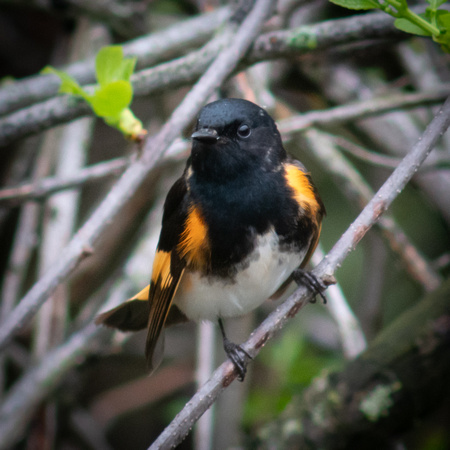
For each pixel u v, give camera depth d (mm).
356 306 9883
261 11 5867
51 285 4773
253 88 8414
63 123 7121
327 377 7074
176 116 5227
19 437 8625
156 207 9773
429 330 6742
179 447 10711
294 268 5988
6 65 11555
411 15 4320
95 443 9906
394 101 7812
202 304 6121
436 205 9383
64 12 9891
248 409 8836
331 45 6551
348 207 10836
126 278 9273
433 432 9086
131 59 5102
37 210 9430
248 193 5750
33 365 8805
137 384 10953
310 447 6867
